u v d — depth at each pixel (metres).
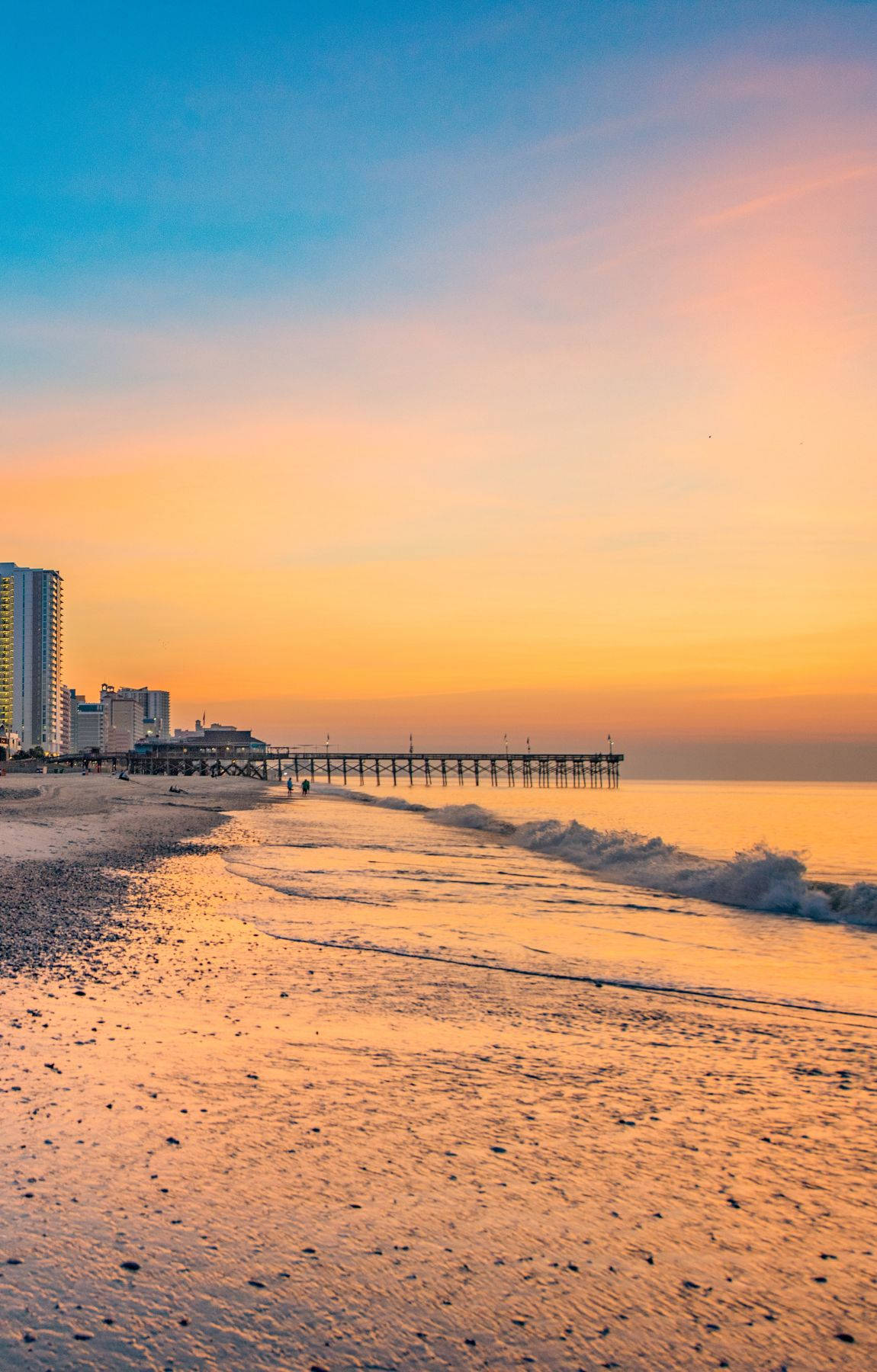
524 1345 3.97
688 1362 3.88
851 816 69.69
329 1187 5.45
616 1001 10.81
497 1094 7.27
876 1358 3.92
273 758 178.50
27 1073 7.36
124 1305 4.17
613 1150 6.16
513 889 21.62
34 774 148.12
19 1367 3.69
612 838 31.17
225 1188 5.39
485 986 11.45
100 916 16.16
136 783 112.44
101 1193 5.27
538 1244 4.85
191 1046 8.33
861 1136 6.52
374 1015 9.79
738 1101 7.24
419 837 38.38
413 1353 3.90
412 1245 4.80
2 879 20.47
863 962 13.64
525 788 171.38
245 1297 4.27
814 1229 5.10
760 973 12.64
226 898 19.31
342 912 17.53
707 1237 4.98
